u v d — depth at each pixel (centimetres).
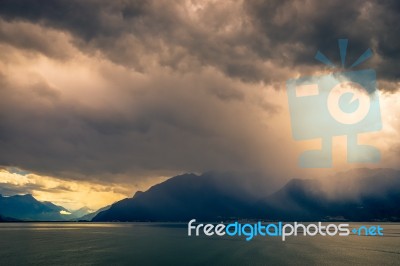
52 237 18575
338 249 11856
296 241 15338
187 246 12875
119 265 8331
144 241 15438
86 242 15000
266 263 8656
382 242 14875
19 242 15075
